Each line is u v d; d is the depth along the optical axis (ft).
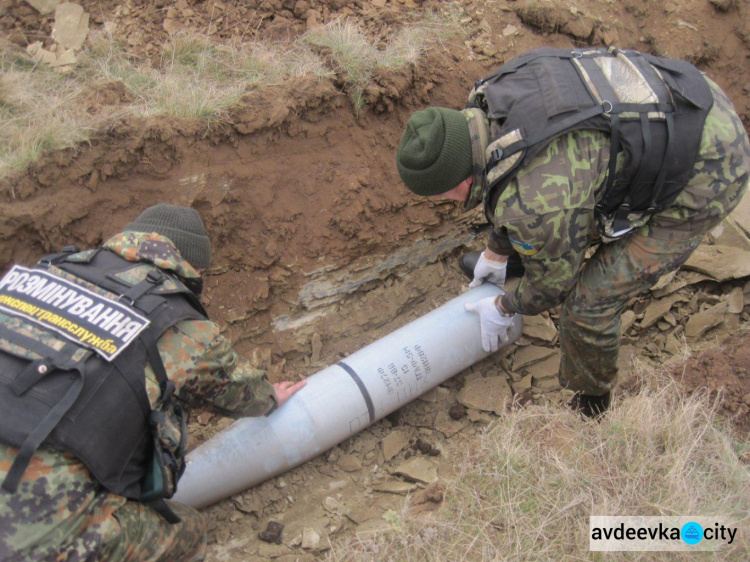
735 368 9.16
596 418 8.82
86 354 5.57
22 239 8.75
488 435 8.70
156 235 6.60
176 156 9.36
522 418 8.70
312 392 8.96
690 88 7.21
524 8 12.23
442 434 10.05
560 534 7.25
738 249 11.54
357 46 10.66
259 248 10.22
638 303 11.54
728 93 13.65
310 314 11.00
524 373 10.84
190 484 8.35
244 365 7.09
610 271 7.92
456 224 11.87
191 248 7.02
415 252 11.64
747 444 8.29
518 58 7.58
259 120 9.75
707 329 11.10
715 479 7.79
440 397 10.53
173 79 9.93
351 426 9.22
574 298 8.20
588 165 6.88
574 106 6.85
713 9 13.43
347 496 9.13
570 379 9.02
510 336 10.11
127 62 10.29
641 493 7.61
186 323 6.30
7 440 5.22
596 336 8.23
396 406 9.65
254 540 8.58
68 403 5.36
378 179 10.80
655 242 7.73
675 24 13.19
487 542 7.25
